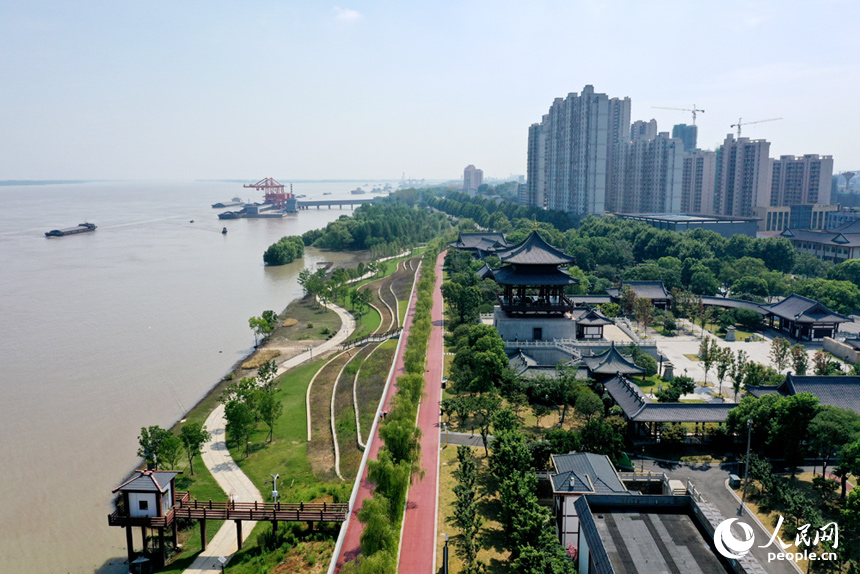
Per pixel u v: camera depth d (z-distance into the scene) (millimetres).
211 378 129750
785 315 144750
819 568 59844
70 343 153500
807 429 75062
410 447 75562
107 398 118438
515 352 118625
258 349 149500
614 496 58250
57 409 113125
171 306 192750
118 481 87688
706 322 159125
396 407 85125
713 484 76312
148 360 141250
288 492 80812
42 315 180875
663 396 96688
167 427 105125
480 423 89312
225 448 96000
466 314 147750
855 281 181625
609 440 76125
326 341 157250
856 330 147250
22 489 85750
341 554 65438
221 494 81500
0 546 73188
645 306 149250
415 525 68312
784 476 77938
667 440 85062
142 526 68625
